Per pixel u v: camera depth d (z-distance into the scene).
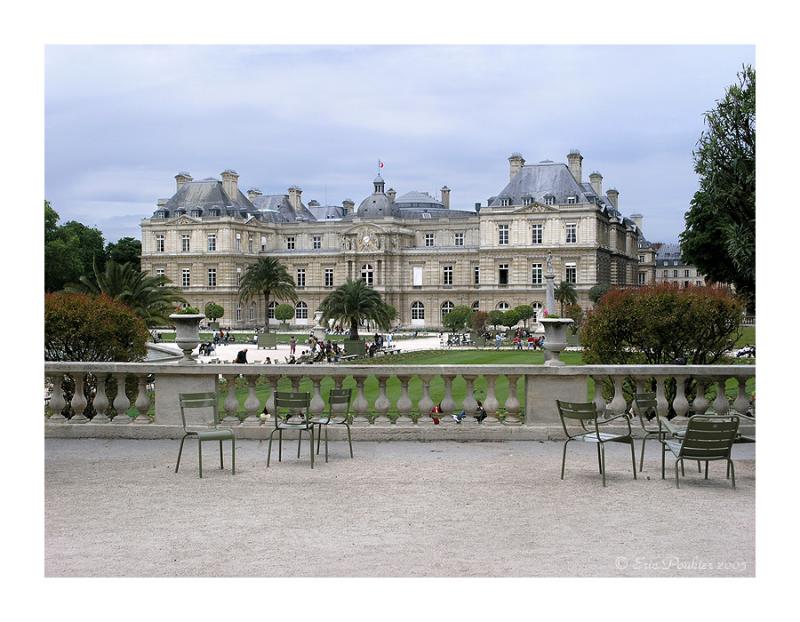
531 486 14.68
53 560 11.04
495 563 10.86
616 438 15.02
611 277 124.62
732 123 26.44
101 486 14.78
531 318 108.75
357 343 69.62
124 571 10.65
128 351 27.34
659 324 22.77
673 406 18.86
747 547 11.44
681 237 80.50
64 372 19.44
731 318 22.95
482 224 118.69
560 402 15.29
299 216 162.88
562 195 116.12
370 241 128.62
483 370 18.94
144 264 136.88
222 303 132.88
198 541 11.75
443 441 18.62
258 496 14.08
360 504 13.57
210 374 19.09
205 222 133.62
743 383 18.61
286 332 118.75
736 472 15.67
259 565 10.83
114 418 19.50
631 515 12.88
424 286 128.88
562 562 10.90
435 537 11.86
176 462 16.67
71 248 110.25
